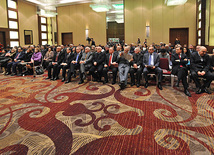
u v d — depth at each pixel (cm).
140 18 1356
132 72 485
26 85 508
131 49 885
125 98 375
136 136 220
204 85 404
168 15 1298
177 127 243
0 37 1280
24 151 192
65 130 238
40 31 1678
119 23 1969
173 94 398
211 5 965
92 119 272
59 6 1619
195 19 1246
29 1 1454
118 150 191
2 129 243
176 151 188
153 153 185
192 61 427
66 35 1656
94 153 186
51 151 191
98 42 1537
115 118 275
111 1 1393
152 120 266
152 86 479
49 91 439
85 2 1490
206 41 1101
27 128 245
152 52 495
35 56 687
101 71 534
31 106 333
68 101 359
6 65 718
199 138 214
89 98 378
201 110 302
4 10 1281
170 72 469
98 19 1512
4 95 407
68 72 552
